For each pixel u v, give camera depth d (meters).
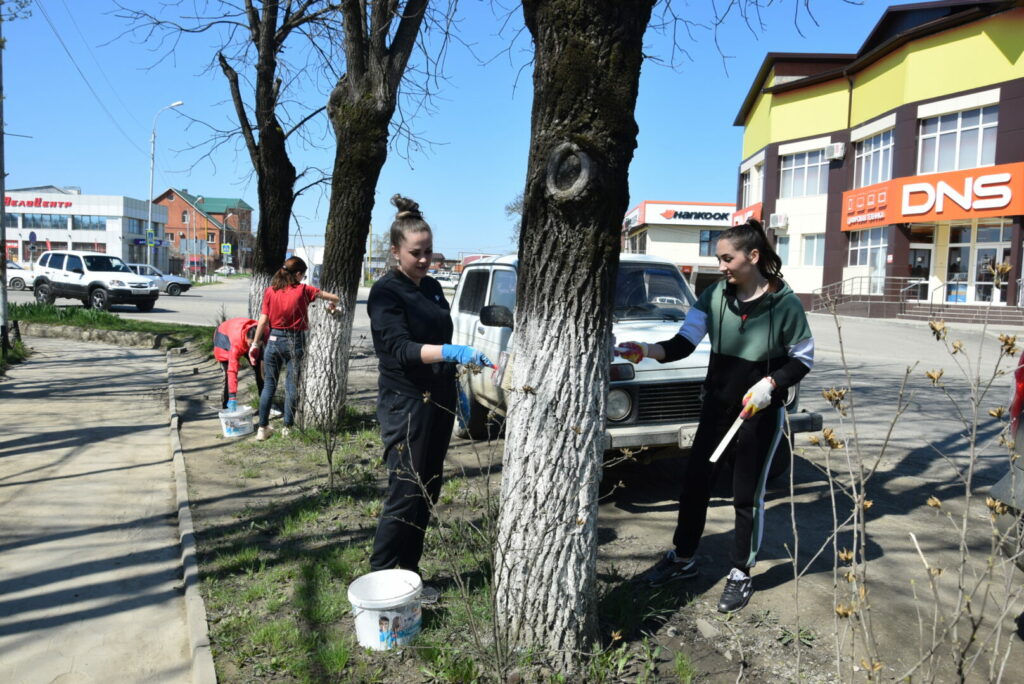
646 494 5.35
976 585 2.20
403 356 3.09
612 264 2.81
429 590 3.50
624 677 2.94
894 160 26.78
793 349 3.43
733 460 3.78
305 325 6.72
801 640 3.26
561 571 2.84
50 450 6.57
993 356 14.66
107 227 67.06
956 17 23.83
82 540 4.52
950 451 6.60
